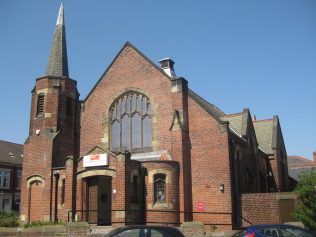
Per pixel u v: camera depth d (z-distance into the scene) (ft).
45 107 92.12
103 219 78.69
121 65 94.58
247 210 78.13
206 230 77.82
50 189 85.51
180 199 78.54
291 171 222.89
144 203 77.10
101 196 79.56
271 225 42.37
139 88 90.58
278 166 113.39
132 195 74.90
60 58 99.81
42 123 91.30
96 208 78.18
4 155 176.55
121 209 71.36
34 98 95.66
